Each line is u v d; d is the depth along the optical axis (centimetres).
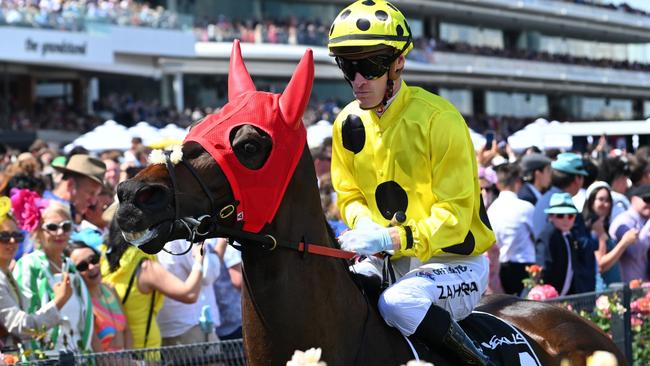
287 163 370
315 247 386
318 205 393
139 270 649
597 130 1888
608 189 921
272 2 4422
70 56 2900
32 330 564
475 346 423
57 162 959
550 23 5681
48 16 2825
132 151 1322
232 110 368
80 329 601
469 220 412
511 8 5322
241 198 359
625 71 6191
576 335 485
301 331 380
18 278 606
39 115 3005
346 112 436
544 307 501
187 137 360
